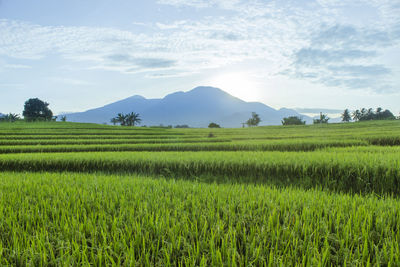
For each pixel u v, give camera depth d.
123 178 7.41
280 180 8.93
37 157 12.16
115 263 2.64
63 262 2.61
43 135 33.56
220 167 9.87
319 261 2.48
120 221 3.56
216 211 4.11
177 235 3.20
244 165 9.48
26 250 2.79
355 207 4.04
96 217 3.87
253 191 5.21
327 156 9.65
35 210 4.16
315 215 3.73
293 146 18.23
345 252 2.76
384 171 7.38
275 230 3.24
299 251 2.86
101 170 11.46
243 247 3.03
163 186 5.89
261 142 19.36
